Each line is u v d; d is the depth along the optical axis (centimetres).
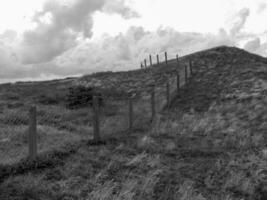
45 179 513
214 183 618
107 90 2908
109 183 519
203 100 1930
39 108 1480
